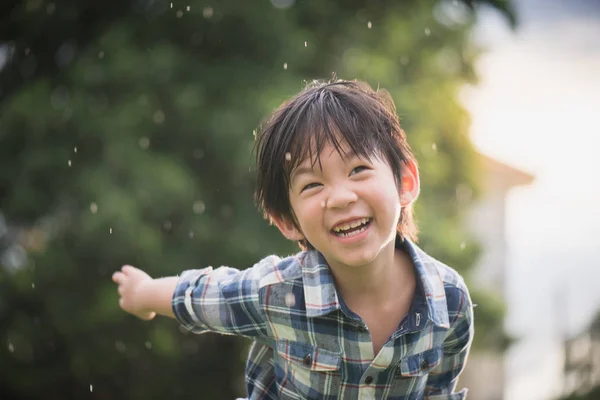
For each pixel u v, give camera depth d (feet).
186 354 28.30
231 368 29.14
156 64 24.22
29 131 25.11
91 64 24.77
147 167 22.93
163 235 24.21
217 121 23.47
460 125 29.17
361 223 6.75
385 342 7.51
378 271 7.33
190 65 25.12
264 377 8.27
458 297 7.81
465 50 30.63
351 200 6.63
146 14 27.12
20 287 25.36
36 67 30.37
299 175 6.89
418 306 7.54
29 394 28.63
